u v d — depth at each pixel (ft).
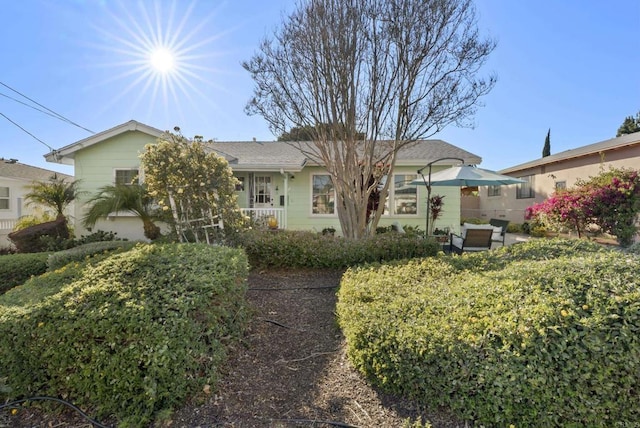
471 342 7.00
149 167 19.56
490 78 21.77
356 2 20.53
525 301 7.92
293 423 6.86
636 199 27.20
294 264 18.31
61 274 10.23
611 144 36.47
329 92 21.98
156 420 6.91
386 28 20.62
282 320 12.36
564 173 43.37
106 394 7.15
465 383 6.69
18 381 7.47
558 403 6.23
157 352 7.14
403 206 35.50
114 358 7.14
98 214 26.00
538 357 6.53
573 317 6.99
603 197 28.30
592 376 6.27
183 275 9.42
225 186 21.15
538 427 6.23
